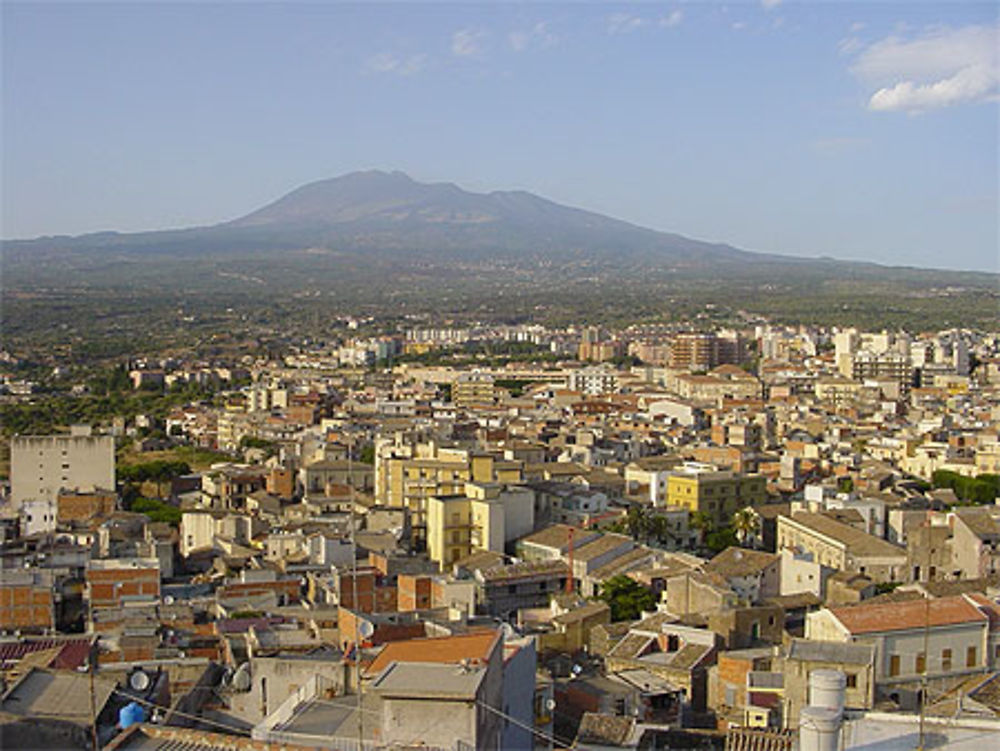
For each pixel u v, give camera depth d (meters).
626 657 108.62
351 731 53.84
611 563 154.75
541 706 72.44
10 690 61.38
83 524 184.25
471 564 155.25
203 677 79.56
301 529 173.12
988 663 90.38
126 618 114.31
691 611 126.75
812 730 53.16
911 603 92.31
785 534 188.75
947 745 53.72
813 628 91.75
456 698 47.47
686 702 101.06
